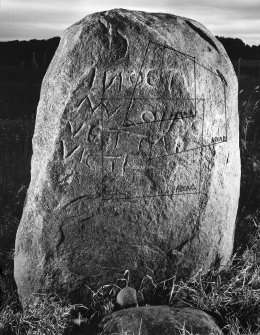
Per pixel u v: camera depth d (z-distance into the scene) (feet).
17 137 21.67
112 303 11.24
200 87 11.16
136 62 10.77
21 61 53.06
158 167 11.10
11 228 14.16
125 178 11.02
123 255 11.25
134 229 11.18
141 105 10.89
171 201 11.25
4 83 39.91
